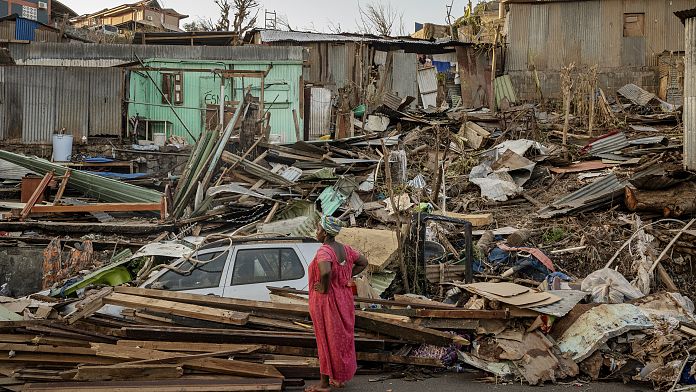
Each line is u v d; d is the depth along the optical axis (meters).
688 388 6.39
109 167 18.25
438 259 11.62
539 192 16.52
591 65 27.94
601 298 9.12
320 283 6.19
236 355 6.93
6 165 15.95
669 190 13.43
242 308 7.45
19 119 20.20
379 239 10.96
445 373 7.32
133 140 21.00
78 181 14.94
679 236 11.45
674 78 26.58
